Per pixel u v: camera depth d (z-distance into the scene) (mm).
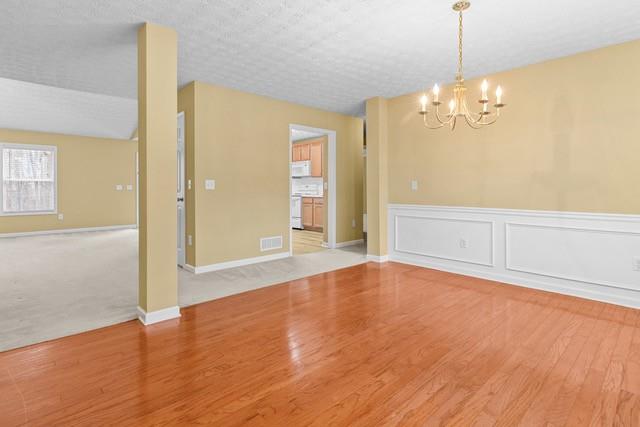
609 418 1538
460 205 4043
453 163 4082
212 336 2406
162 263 2662
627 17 2492
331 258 5012
